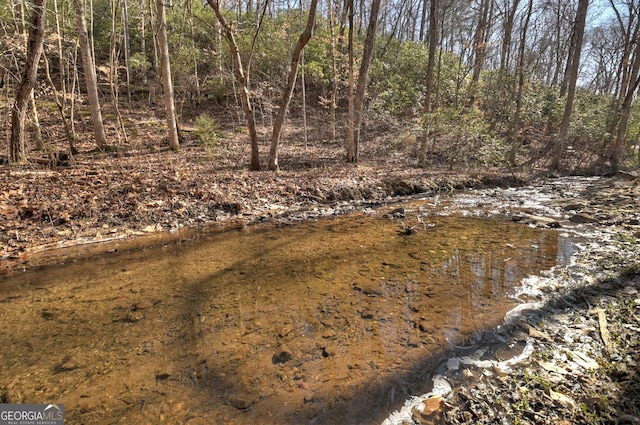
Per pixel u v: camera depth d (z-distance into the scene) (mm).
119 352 3365
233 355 3305
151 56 18594
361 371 3074
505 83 17391
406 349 3375
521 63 14359
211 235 6828
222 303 4281
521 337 3533
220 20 9008
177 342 3520
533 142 17547
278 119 10289
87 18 15922
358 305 4219
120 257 5738
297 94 20016
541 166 15219
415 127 13367
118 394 2838
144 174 8648
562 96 18922
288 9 20266
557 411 2559
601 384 2795
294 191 9273
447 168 13359
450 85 17141
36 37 8070
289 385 2918
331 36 14977
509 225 7648
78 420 2580
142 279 4949
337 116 18797
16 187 7117
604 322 3678
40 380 3000
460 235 6930
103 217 6918
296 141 15391
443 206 9445
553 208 9086
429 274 5086
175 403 2738
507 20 18422
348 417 2592
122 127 12344
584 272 5012
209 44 18781
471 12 21953
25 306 4207
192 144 12977
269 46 17078
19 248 5828
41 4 7984
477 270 5219
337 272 5168
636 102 17875
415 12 26656
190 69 16953
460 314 3996
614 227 7094
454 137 15281
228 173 9617
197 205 7887
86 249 6012
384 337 3570
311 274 5102
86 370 3125
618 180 12438
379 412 2635
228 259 5680
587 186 11812
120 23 16953
